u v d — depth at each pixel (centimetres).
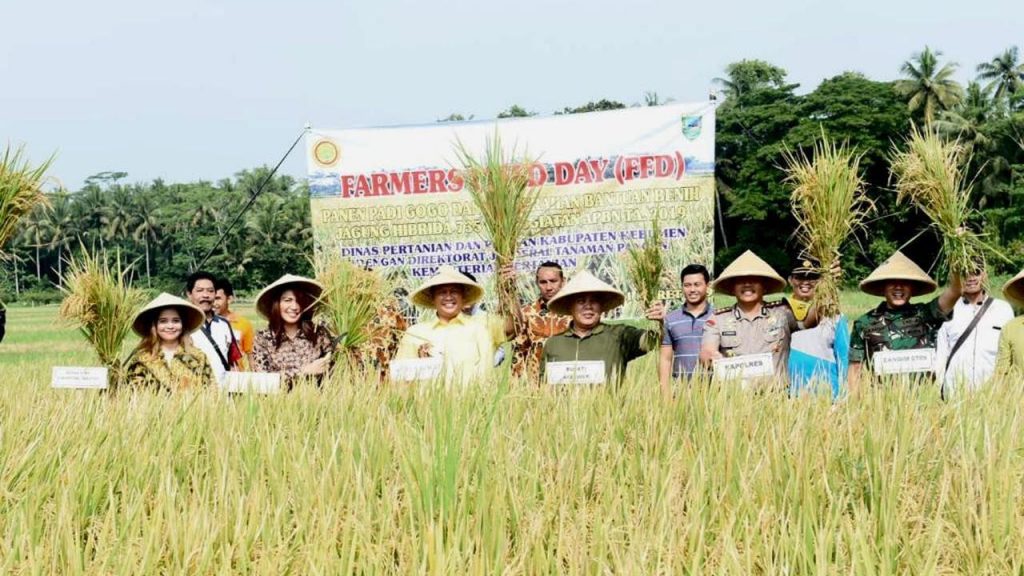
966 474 505
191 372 820
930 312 825
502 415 642
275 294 834
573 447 578
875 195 5031
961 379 715
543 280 851
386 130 1156
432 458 496
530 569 427
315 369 812
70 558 441
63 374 820
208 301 912
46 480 571
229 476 550
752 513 474
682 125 1116
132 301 842
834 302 730
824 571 409
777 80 7950
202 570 440
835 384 771
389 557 444
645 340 815
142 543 451
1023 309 838
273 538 466
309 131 1163
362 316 843
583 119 1126
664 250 1122
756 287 775
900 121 6297
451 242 1152
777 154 6294
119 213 11769
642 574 411
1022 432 593
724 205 6775
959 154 784
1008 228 4494
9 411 756
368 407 702
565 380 745
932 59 7238
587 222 1129
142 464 580
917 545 448
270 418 703
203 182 14138
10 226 730
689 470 546
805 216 743
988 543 441
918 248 5069
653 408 663
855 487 519
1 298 1055
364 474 530
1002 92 8631
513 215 799
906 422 593
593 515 479
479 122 1142
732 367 733
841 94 6381
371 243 1163
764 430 603
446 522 467
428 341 822
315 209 1168
